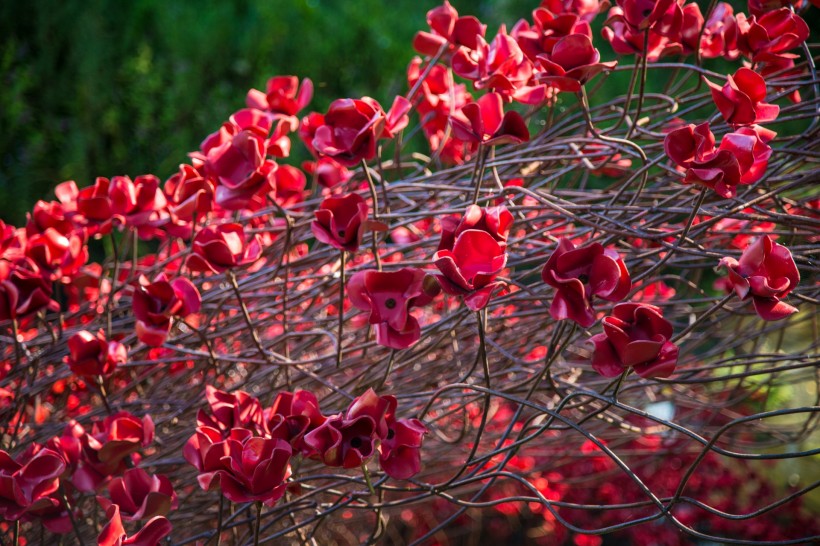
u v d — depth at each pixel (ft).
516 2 26.18
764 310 6.78
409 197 9.54
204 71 24.48
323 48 24.64
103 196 8.27
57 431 9.07
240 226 7.87
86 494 8.59
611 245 8.55
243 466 7.08
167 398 9.44
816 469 15.72
